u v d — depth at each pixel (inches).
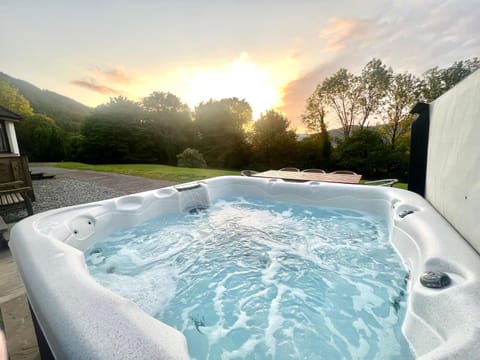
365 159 434.3
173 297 61.2
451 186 62.2
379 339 44.7
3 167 154.8
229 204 139.4
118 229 97.4
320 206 120.8
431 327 35.7
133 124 757.3
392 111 426.9
